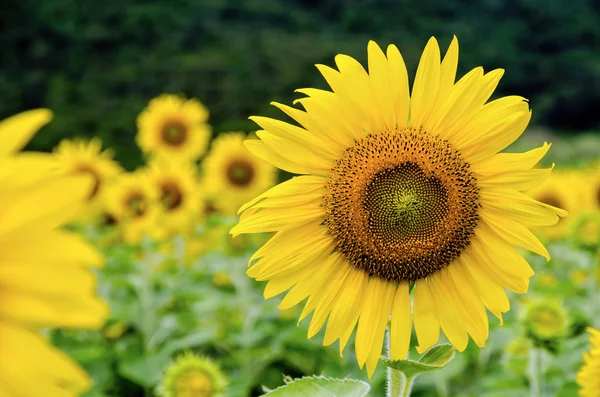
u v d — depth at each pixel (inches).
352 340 327.6
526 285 145.8
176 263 451.2
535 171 147.3
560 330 230.7
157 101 514.6
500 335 305.3
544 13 3011.8
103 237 456.4
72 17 1888.5
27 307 70.7
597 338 167.3
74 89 1609.3
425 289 149.3
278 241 148.7
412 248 147.6
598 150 1502.2
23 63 1784.0
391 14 2839.6
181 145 506.6
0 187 71.1
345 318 148.2
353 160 149.9
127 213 437.7
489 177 149.8
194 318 369.7
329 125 148.2
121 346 352.8
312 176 150.0
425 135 151.4
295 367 360.8
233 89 1589.6
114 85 1660.9
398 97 149.7
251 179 497.0
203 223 466.0
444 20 2935.5
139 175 455.5
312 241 149.6
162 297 372.8
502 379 269.1
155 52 1903.3
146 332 357.1
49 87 1701.5
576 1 3122.5
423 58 149.6
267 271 147.4
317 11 2918.3
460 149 151.2
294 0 2920.8
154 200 441.1
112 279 377.4
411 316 149.7
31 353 72.6
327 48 1888.5
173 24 2117.4
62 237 72.2
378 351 147.0
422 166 149.3
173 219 452.4
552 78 2800.2
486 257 148.5
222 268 375.6
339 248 150.2
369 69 148.6
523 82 2819.9
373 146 150.2
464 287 148.7
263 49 1781.5
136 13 1983.3
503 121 147.6
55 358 73.4
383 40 2568.9
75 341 344.2
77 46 1838.1
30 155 72.3
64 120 1184.8
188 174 461.7
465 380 323.9
